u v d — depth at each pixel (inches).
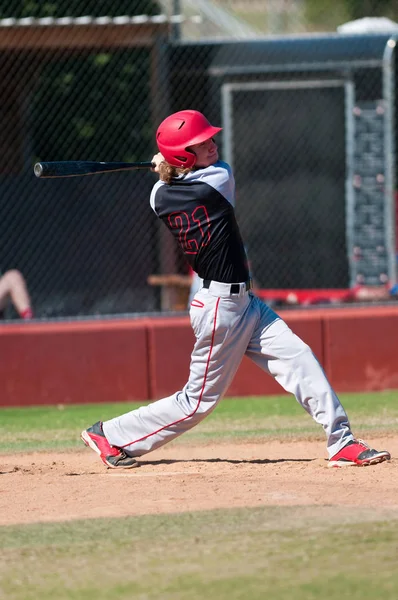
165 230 1422.2
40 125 1541.6
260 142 1467.8
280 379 664.4
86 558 454.3
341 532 477.7
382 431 873.5
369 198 1453.0
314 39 1460.4
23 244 1418.6
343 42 1456.7
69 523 524.1
